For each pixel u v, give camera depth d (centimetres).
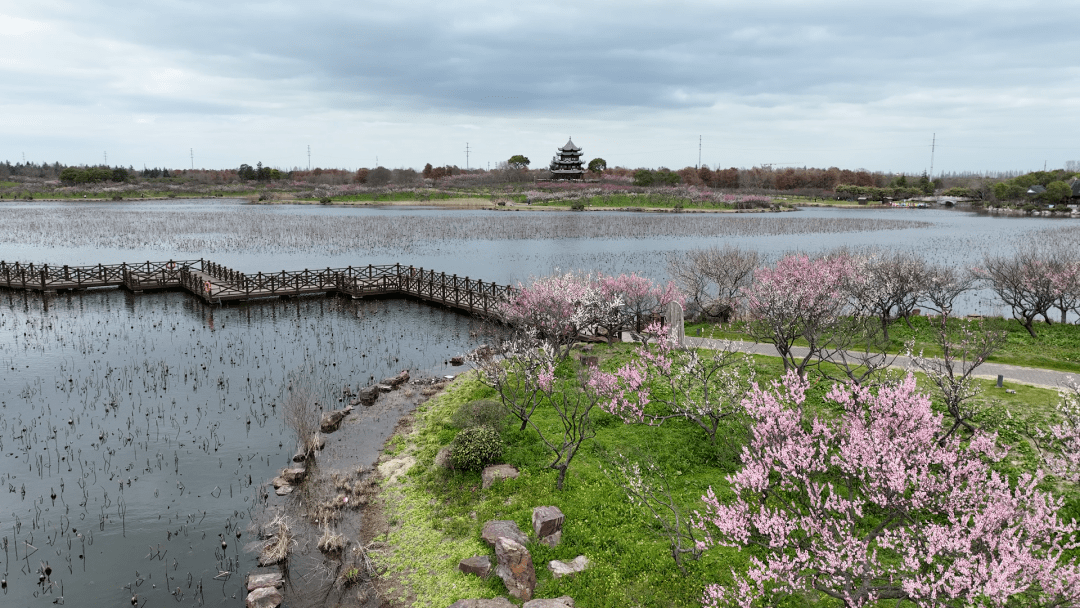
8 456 1634
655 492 1345
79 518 1365
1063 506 1200
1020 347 2273
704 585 1048
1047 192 12938
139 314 3362
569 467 1472
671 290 2792
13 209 11138
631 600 1036
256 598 1086
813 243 6738
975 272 3403
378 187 15538
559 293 2322
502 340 2212
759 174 19000
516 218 9912
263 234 7331
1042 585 768
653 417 1689
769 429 1131
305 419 1742
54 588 1143
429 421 1845
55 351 2603
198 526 1343
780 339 1830
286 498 1455
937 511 997
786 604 988
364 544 1271
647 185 15050
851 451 987
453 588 1121
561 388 1953
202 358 2523
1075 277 2495
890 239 7119
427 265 5238
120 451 1677
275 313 3438
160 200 14900
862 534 1091
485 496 1391
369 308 3606
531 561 1100
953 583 768
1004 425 1501
